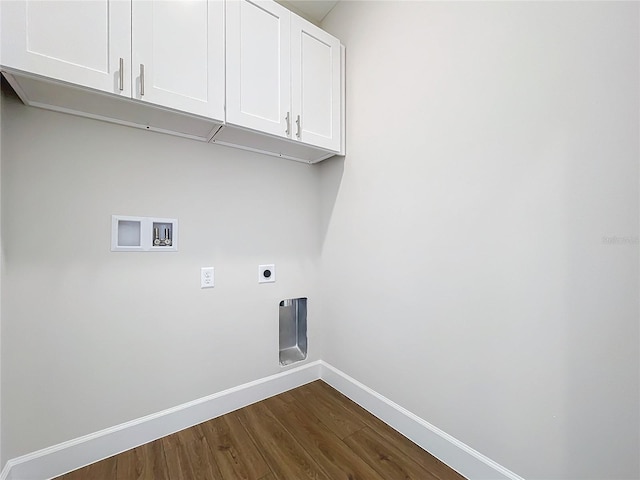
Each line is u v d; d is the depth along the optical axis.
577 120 0.94
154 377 1.49
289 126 1.59
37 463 1.21
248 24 1.45
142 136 1.45
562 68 0.97
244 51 1.43
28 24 0.97
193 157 1.60
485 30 1.17
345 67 1.89
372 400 1.71
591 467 0.93
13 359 1.17
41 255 1.22
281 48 1.56
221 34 1.36
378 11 1.66
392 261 1.59
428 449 1.40
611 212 0.88
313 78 1.71
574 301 0.96
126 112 1.26
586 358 0.94
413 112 1.46
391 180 1.59
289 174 1.98
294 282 2.01
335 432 1.55
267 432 1.54
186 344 1.58
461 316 1.27
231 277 1.74
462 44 1.25
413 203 1.47
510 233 1.11
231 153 1.74
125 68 1.13
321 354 2.12
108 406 1.37
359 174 1.79
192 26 1.29
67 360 1.28
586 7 0.92
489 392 1.18
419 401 1.45
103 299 1.35
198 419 1.61
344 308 1.92
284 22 1.58
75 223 1.29
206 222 1.64
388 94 1.60
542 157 1.02
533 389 1.06
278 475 1.27
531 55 1.04
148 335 1.47
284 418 1.67
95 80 1.07
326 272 2.08
